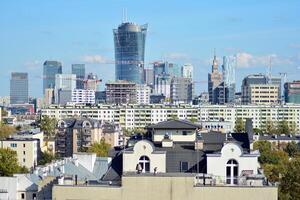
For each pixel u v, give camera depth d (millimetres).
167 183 169500
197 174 185500
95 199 172750
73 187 173500
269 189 168375
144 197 170000
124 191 171000
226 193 168625
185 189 168875
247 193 168375
